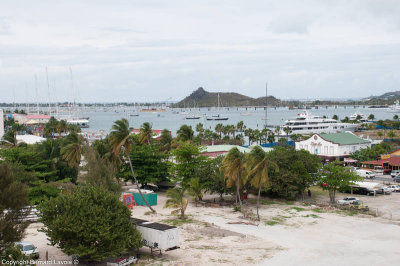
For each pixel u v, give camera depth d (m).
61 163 77.94
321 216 59.84
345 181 68.00
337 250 43.66
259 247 44.66
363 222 56.12
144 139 91.31
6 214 35.94
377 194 78.19
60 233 36.12
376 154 111.38
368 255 41.97
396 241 47.03
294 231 51.56
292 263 39.34
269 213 62.06
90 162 62.47
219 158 78.19
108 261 38.44
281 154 74.44
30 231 50.62
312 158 76.25
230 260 40.06
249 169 59.69
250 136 162.12
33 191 59.59
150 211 63.41
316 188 85.44
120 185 64.12
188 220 57.25
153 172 79.75
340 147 108.62
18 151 70.06
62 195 39.62
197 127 179.75
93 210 36.75
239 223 55.41
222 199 72.94
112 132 60.34
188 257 40.84
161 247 39.44
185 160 74.62
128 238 37.78
